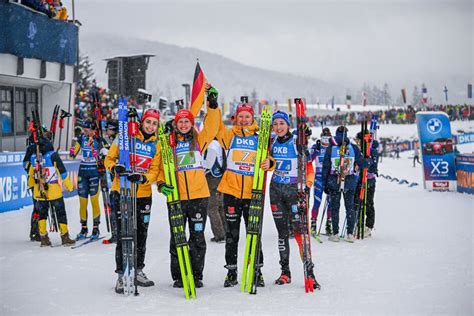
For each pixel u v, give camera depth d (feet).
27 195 34.88
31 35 45.39
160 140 15.66
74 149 24.82
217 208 23.22
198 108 17.15
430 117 49.44
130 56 73.15
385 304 13.79
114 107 69.46
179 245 14.82
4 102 48.85
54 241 23.97
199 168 15.97
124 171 15.05
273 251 21.56
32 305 13.83
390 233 26.04
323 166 23.95
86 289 15.55
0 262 19.29
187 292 14.47
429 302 13.96
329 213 25.79
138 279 16.11
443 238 24.30
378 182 62.44
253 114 16.44
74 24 52.80
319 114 272.10
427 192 48.01
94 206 24.35
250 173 16.08
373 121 26.22
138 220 16.03
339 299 14.32
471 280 16.37
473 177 44.80
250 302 14.07
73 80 53.42
